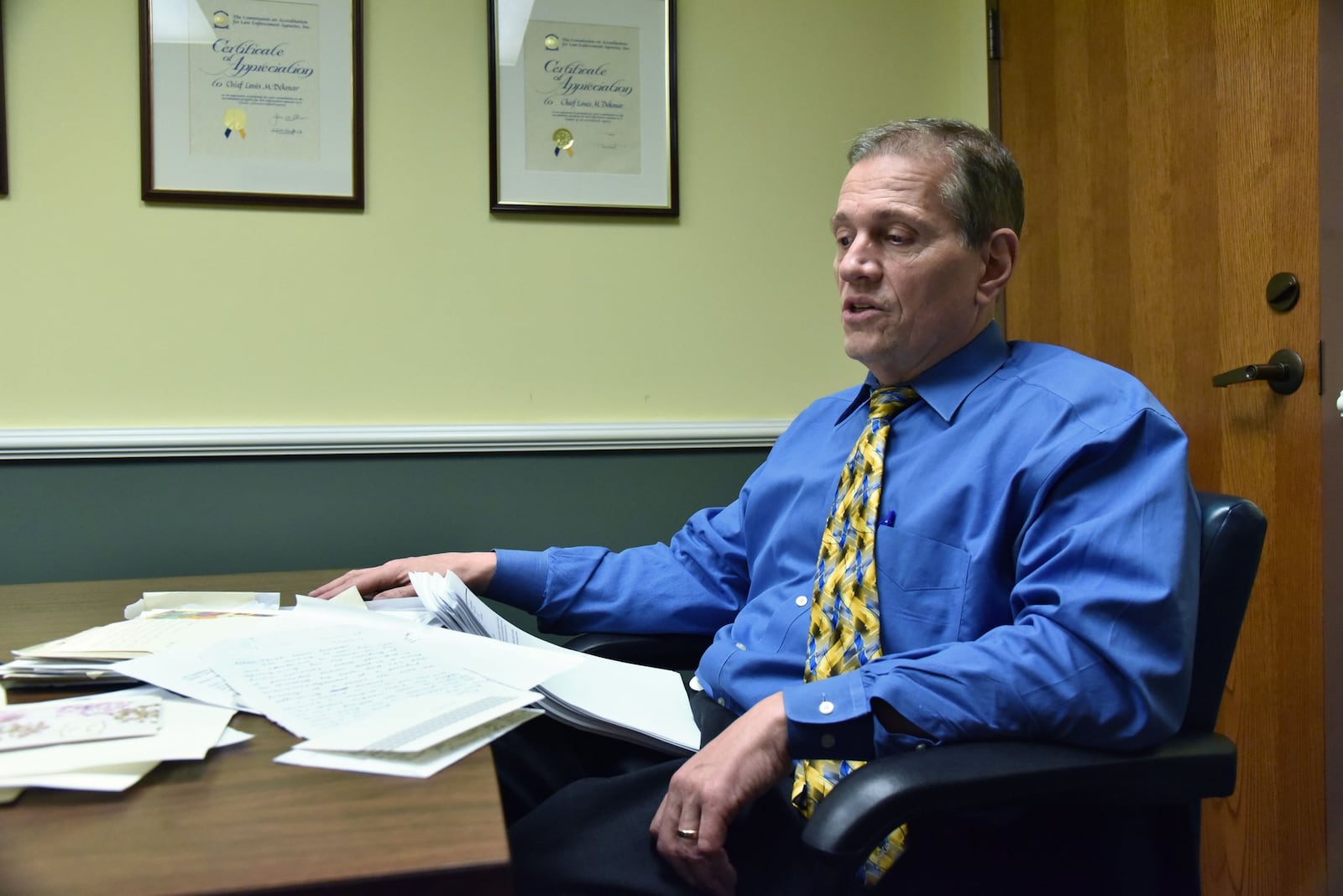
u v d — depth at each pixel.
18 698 0.69
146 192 1.55
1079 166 1.62
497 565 1.19
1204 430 1.36
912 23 1.87
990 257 1.02
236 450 1.58
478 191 1.68
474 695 0.69
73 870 0.44
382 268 1.65
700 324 1.77
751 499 1.19
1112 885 0.79
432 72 1.67
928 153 0.98
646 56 1.75
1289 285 1.20
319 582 1.32
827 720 0.77
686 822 0.74
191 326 1.58
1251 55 1.26
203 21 1.58
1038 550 0.84
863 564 0.94
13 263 1.52
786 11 1.81
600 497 1.72
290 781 0.55
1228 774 0.74
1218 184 1.32
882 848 0.78
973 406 0.98
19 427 1.52
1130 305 1.50
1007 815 0.80
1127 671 0.73
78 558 1.54
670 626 1.20
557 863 0.78
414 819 0.50
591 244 1.73
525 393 1.70
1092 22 1.57
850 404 1.14
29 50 1.53
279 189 1.61
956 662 0.77
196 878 0.44
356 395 1.64
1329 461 1.16
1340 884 1.16
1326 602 1.17
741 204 1.79
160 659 0.74
